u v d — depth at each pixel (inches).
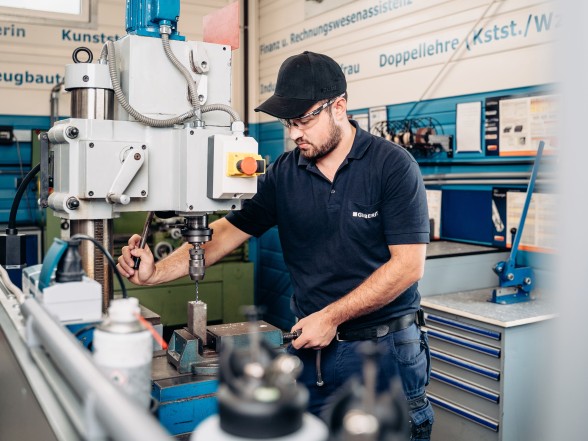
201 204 57.1
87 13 185.8
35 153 172.6
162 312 160.2
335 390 71.7
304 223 73.9
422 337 76.0
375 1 147.1
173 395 49.4
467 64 123.0
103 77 56.1
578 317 64.2
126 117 57.5
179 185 57.9
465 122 124.1
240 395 27.9
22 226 169.0
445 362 99.3
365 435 26.3
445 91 128.6
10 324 53.3
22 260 71.2
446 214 130.9
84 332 45.5
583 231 59.9
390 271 67.7
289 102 66.4
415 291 75.4
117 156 55.0
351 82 157.6
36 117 182.7
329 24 164.2
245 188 56.9
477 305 98.8
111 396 29.2
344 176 71.8
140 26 58.7
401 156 70.2
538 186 108.9
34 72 181.2
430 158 133.2
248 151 56.6
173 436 49.0
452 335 97.4
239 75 200.8
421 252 69.0
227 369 29.2
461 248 116.3
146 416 27.0
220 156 55.7
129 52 56.4
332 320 66.3
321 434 28.5
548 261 107.2
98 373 32.4
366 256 72.4
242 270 171.8
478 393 93.0
